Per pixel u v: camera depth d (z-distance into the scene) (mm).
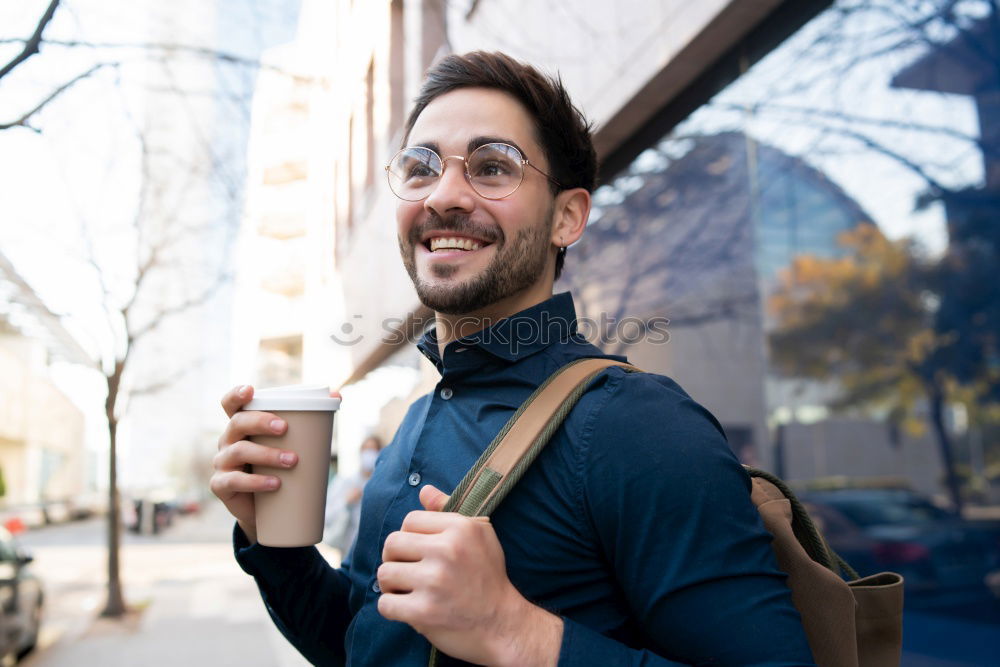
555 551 998
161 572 14492
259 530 1103
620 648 888
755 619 863
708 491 919
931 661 2908
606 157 4762
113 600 9406
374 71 7117
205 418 22547
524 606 877
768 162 3627
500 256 1172
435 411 1229
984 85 2729
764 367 3730
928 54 2891
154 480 46281
